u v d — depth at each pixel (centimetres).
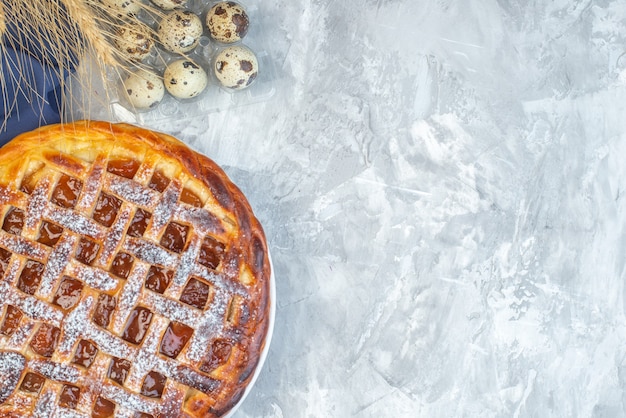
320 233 98
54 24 87
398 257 99
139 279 85
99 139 87
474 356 99
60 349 84
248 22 92
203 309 86
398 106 99
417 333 99
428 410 99
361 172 98
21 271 85
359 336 98
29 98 91
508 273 100
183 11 90
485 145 100
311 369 98
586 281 101
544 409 100
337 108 98
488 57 100
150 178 87
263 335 88
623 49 101
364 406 98
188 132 97
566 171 100
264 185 98
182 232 87
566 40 100
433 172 99
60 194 86
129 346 85
